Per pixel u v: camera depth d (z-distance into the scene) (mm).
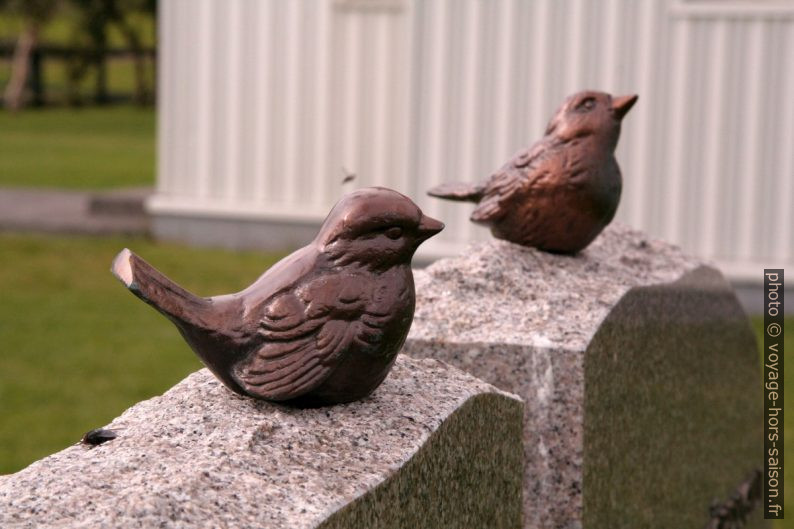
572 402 4594
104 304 11891
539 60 11422
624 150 11352
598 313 4867
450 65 11570
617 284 5246
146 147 27219
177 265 13023
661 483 5656
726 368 6766
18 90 35094
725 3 11062
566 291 5059
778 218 11188
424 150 11719
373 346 3494
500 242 5457
